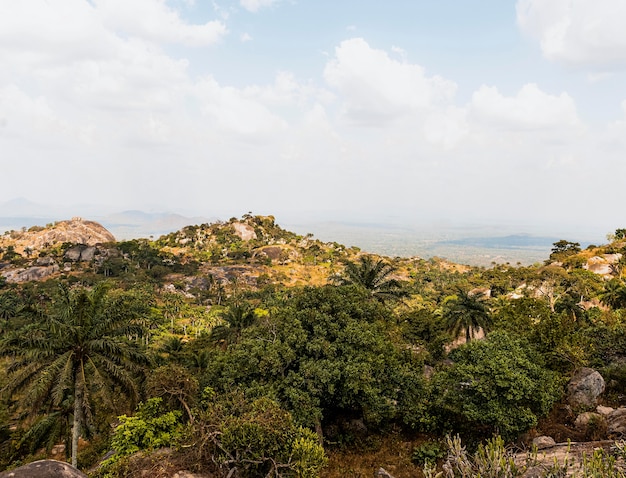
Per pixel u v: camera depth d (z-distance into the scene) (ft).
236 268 489.67
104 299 71.41
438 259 646.74
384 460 61.36
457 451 30.42
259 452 42.91
